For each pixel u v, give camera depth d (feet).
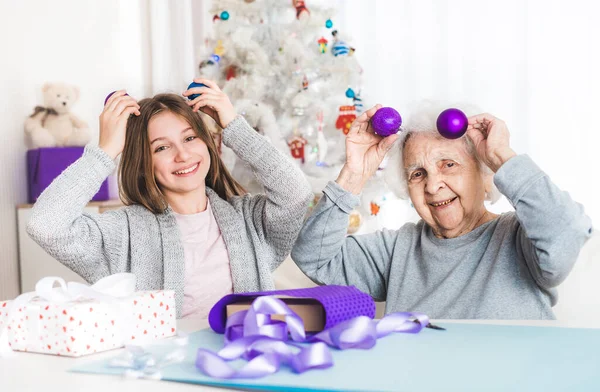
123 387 1.86
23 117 10.58
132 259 4.26
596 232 4.33
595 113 10.88
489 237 3.87
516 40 11.19
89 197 3.90
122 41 12.50
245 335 2.25
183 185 4.50
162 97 4.67
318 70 9.25
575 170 10.99
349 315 2.42
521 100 11.18
